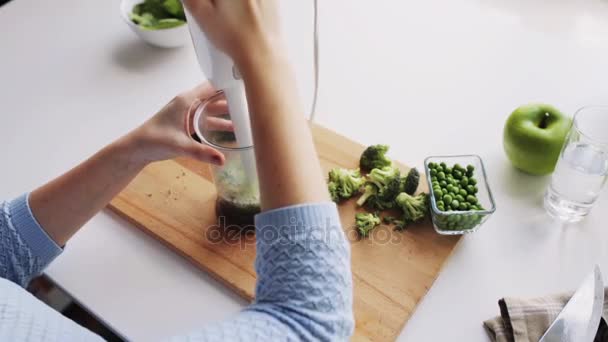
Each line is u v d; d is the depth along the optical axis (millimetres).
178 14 954
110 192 690
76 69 957
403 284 667
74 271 691
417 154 820
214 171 683
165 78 942
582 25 1001
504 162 805
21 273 651
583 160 681
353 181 746
